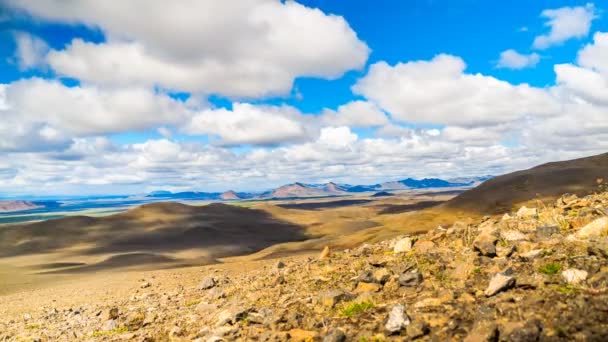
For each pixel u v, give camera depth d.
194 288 24.38
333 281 13.75
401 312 8.13
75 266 143.38
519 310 7.28
